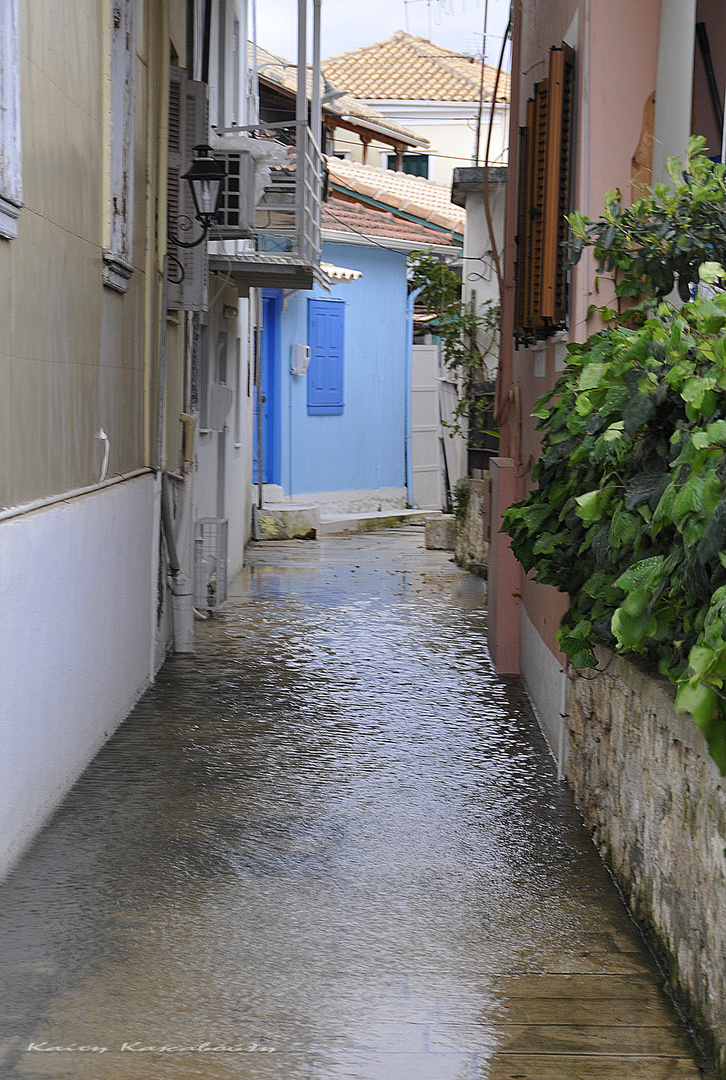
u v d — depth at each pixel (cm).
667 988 395
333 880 484
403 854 517
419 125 3256
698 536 317
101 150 628
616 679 498
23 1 469
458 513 1556
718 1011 341
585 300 611
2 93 430
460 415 1566
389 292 2167
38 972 392
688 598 349
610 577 463
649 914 429
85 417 607
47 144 513
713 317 346
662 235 505
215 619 1117
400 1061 344
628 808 470
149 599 822
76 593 581
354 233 2003
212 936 425
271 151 1058
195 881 476
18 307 473
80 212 582
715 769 349
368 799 593
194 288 908
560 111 646
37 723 512
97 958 404
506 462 920
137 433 777
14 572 463
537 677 780
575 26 659
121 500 699
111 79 658
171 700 789
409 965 407
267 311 1895
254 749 677
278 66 2102
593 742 552
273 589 1316
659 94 602
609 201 526
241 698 803
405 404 2239
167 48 827
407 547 1766
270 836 533
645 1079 337
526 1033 362
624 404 411
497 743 709
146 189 779
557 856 520
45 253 515
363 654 966
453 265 2178
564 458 532
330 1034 358
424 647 1004
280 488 1925
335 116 2508
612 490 433
